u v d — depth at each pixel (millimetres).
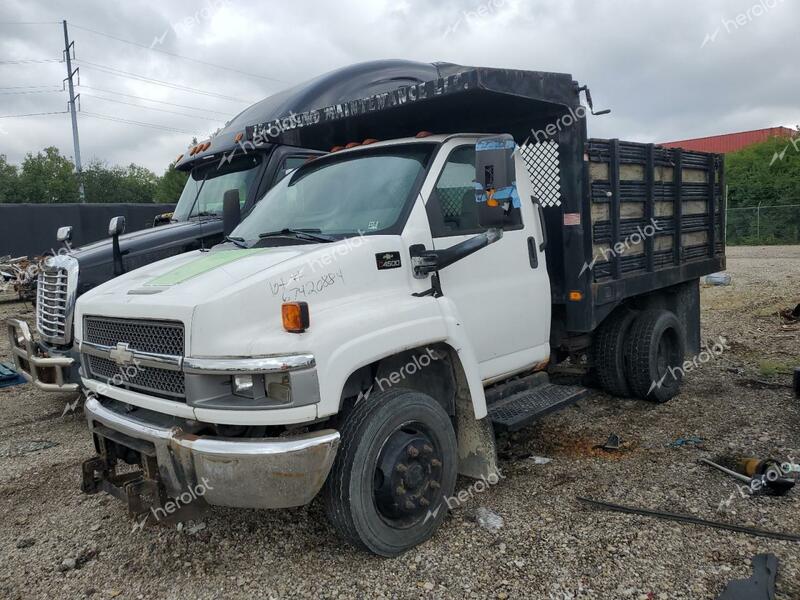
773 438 4965
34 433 6070
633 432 5348
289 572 3455
